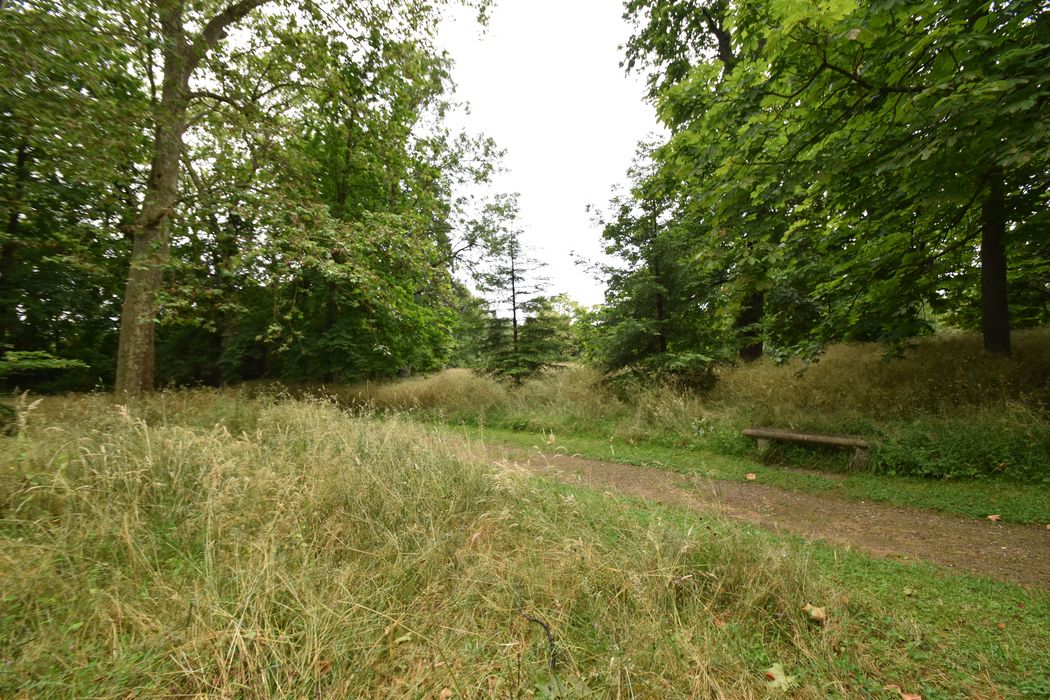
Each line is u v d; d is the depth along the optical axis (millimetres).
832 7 3412
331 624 2250
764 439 6762
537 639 2311
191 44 8117
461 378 13055
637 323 9242
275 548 2809
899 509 4688
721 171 4980
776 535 3965
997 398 6238
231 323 13031
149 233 8391
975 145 4395
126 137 7641
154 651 2127
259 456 4504
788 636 2385
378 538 3209
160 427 5238
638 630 2299
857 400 7496
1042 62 3785
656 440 7852
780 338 9188
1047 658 2234
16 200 10711
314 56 8945
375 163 11547
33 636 2168
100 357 16562
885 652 2281
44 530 3008
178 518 3395
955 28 3719
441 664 2131
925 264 6750
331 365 12031
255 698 1891
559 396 10805
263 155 9055
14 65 6379
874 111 4578
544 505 3963
